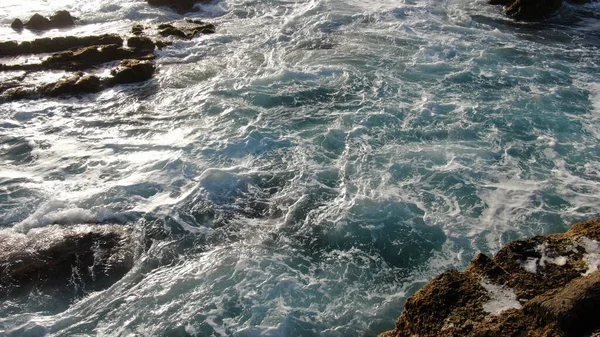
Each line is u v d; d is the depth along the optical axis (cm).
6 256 1055
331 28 2206
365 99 1599
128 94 1712
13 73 1852
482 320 741
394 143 1381
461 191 1197
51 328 902
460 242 1055
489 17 2334
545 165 1279
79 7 2555
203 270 1012
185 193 1231
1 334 888
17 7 2542
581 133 1403
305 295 945
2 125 1548
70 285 995
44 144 1452
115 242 1099
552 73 1753
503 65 1816
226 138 1425
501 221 1101
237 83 1736
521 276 806
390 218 1127
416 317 788
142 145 1424
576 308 693
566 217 1102
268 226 1130
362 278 987
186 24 2327
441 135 1408
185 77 1814
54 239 1103
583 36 2131
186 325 894
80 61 1938
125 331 892
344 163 1309
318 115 1527
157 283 990
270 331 872
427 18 2300
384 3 2497
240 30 2241
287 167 1308
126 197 1224
